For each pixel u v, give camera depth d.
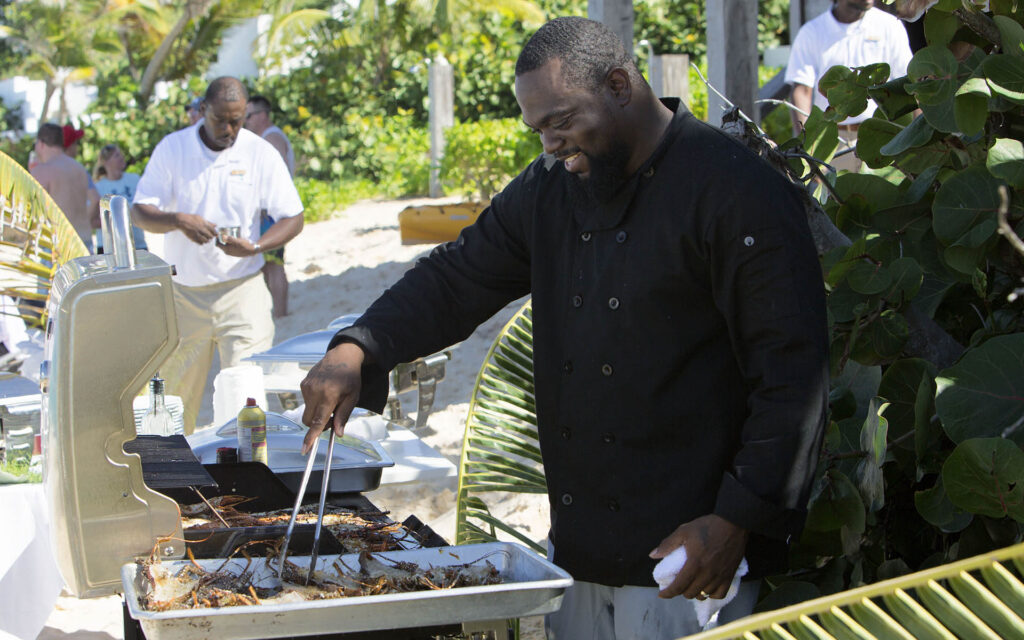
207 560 2.07
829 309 2.64
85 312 2.09
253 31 21.56
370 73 19.08
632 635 2.26
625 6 6.40
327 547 2.22
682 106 2.16
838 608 1.62
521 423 3.13
